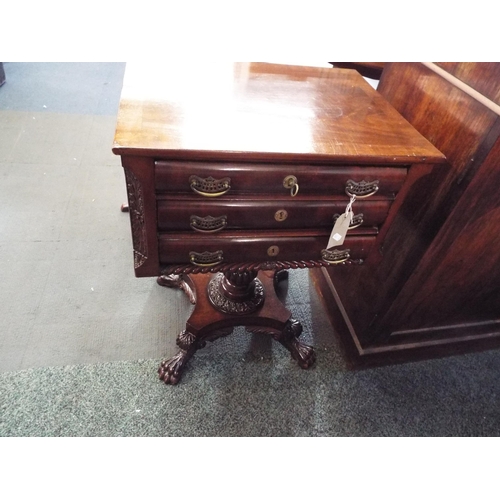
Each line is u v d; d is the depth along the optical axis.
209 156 0.52
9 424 0.86
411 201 0.82
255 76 0.77
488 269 0.91
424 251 0.80
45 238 1.33
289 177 0.58
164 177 0.54
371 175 0.61
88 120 2.02
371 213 0.67
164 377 0.96
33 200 1.47
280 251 0.69
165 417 0.91
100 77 2.49
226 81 0.72
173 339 1.08
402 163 0.60
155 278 1.25
